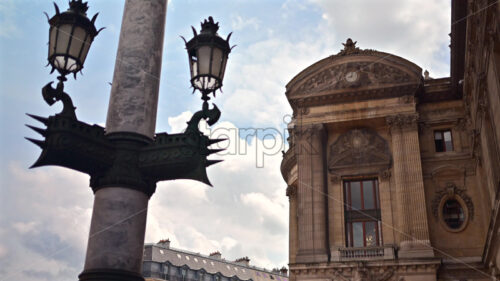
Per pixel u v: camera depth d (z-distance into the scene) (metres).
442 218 36.50
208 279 74.25
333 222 37.66
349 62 40.19
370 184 38.69
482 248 35.12
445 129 39.03
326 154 40.03
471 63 30.97
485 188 34.41
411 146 37.62
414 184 36.59
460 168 37.34
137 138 8.04
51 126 7.28
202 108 7.98
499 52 23.17
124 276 7.32
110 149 7.84
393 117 38.50
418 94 39.19
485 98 27.86
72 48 7.76
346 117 39.53
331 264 35.22
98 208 7.70
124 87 8.66
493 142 28.81
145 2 9.45
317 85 40.62
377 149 39.03
